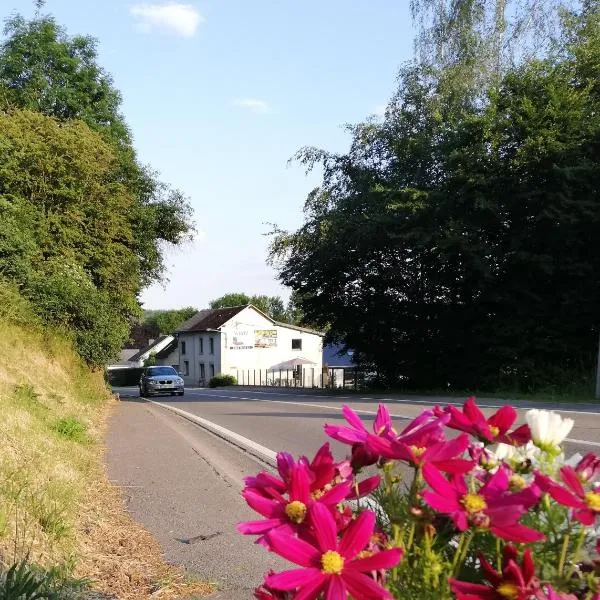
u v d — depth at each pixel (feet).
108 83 105.29
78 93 99.91
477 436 5.85
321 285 95.91
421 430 5.54
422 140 86.22
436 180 83.56
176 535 18.67
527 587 4.62
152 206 100.68
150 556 16.78
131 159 98.32
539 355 78.02
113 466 29.37
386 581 5.26
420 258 82.94
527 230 74.43
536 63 75.61
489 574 4.85
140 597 13.97
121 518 20.36
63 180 75.46
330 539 5.01
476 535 5.52
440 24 89.86
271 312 370.53
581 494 4.97
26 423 29.22
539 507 5.39
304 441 37.01
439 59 90.53
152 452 33.58
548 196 70.38
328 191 99.09
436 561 5.14
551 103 71.87
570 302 72.13
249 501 5.42
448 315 86.07
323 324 102.47
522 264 75.05
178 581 14.89
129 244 94.32
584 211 68.28
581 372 72.33
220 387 180.65
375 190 80.79
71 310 68.03
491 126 73.36
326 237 90.79
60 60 98.68
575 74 77.51
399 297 92.17
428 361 93.45
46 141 74.95
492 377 80.02
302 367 218.79
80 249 78.59
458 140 76.38
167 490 24.39
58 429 33.12
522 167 71.97
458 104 85.81
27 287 63.77
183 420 51.83
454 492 5.08
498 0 88.94
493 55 88.02
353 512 6.25
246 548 17.43
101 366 79.87
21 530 15.24
